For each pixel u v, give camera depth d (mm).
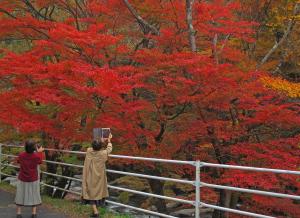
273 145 11156
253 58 14836
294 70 16250
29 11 14906
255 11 15336
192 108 11680
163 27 13953
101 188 8797
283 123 11414
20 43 18406
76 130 11195
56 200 11477
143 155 11344
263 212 12164
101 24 11000
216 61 11430
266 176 10320
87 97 10227
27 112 11219
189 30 11891
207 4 12117
